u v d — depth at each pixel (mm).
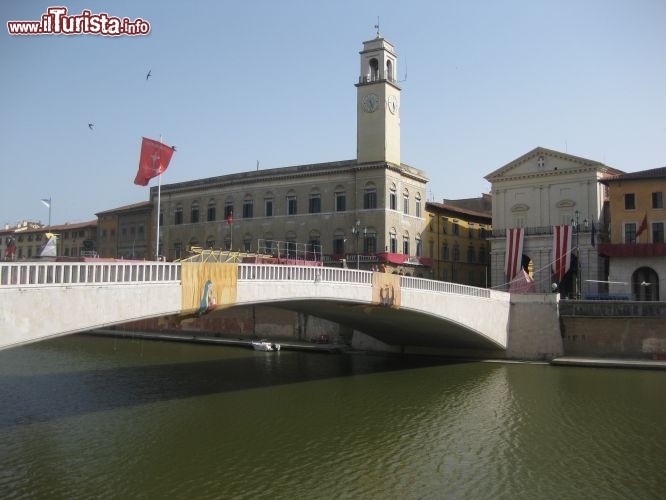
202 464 26141
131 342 68188
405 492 23656
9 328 20359
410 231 72062
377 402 37469
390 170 68188
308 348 60219
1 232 93625
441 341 55031
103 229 93562
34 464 25625
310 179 72625
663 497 23406
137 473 24875
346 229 69438
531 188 73062
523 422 33125
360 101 69562
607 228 71062
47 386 41062
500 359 54375
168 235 84938
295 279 33594
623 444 29453
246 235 77125
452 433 31188
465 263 84062
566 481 24922
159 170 37250
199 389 40594
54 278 21891
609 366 49188
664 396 38750
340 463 26719
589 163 69312
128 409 34750
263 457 27188
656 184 63281
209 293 28438
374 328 52844
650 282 62500
